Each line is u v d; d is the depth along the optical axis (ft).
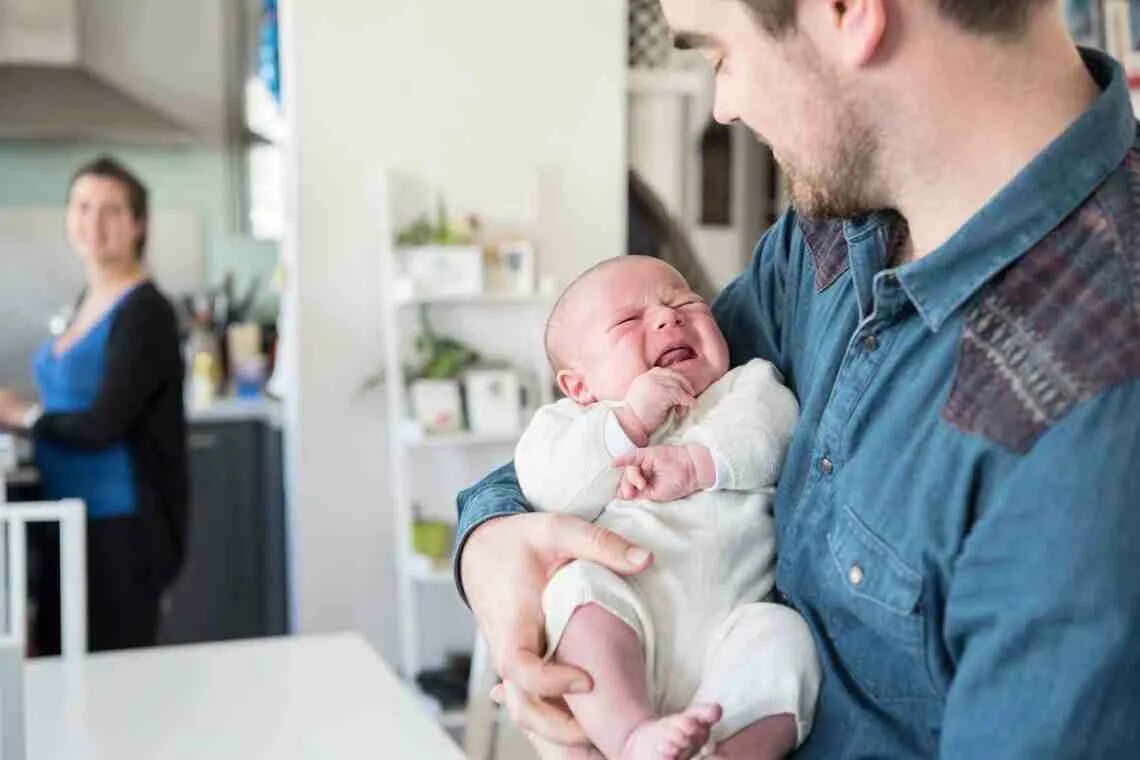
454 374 12.53
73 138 16.14
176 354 11.04
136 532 10.80
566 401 4.28
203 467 14.64
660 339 4.17
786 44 2.90
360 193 12.60
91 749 5.98
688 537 3.73
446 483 12.91
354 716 6.40
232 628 14.92
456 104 12.79
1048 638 2.60
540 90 13.01
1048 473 2.65
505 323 12.92
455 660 12.75
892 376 3.09
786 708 3.40
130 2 16.71
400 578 12.75
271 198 17.10
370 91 12.57
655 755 3.26
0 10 15.96
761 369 3.94
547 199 13.12
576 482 3.86
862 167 2.98
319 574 12.82
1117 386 2.63
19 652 5.28
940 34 2.82
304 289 12.53
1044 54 2.88
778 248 4.13
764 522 3.78
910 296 2.99
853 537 3.11
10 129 15.67
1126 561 2.54
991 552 2.70
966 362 2.89
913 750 3.15
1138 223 2.78
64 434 10.59
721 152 15.12
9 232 16.38
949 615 2.80
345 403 12.73
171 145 16.94
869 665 3.23
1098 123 2.86
